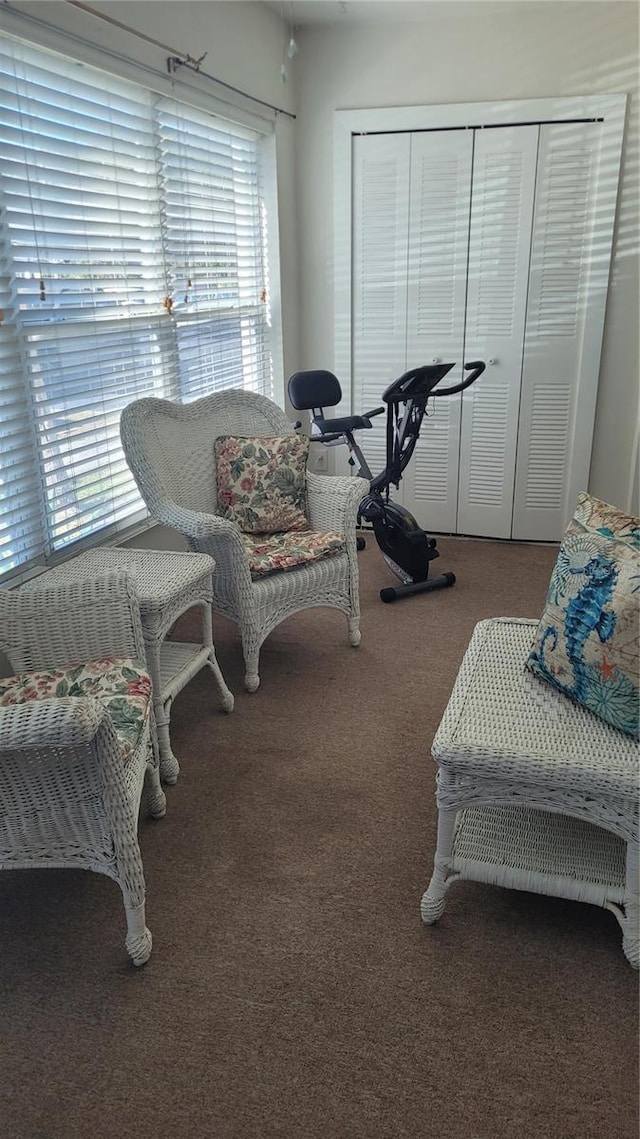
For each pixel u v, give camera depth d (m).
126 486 2.96
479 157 3.81
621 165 3.71
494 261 3.92
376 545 4.29
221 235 3.59
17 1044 1.46
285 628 3.25
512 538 4.33
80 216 2.54
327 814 2.08
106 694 1.72
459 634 3.16
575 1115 1.31
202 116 3.25
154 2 2.76
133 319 2.89
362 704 2.63
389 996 1.54
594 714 1.65
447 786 1.60
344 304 4.22
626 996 1.54
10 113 2.17
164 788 2.20
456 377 4.15
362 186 4.00
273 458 2.96
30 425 2.37
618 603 1.56
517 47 3.69
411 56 3.82
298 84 4.01
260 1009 1.52
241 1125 1.31
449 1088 1.36
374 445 4.40
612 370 4.00
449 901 1.79
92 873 1.90
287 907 1.77
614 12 3.54
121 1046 1.45
